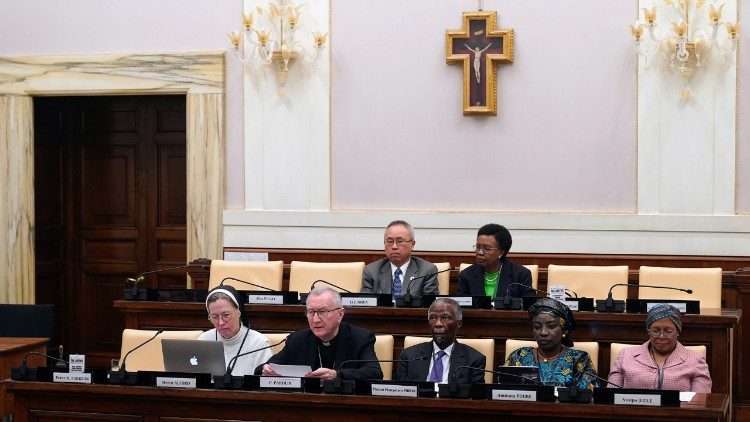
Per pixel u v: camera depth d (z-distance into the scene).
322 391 4.34
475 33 7.73
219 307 5.23
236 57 8.14
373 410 4.24
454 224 7.80
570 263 7.66
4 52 8.51
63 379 4.56
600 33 7.63
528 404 4.08
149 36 8.29
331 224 7.98
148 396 4.44
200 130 8.20
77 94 8.39
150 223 8.80
